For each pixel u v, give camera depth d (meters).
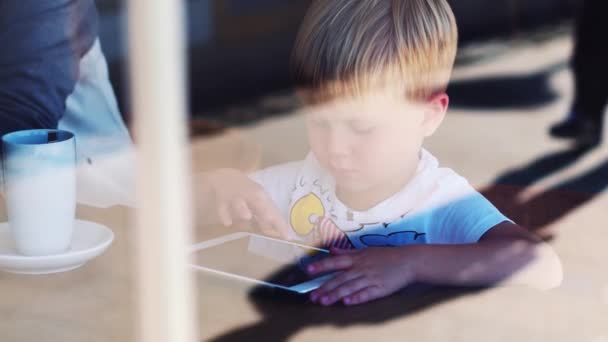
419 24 1.39
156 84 0.72
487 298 1.02
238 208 1.37
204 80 5.37
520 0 7.41
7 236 1.18
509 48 6.21
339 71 1.37
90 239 1.17
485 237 1.31
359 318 0.97
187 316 0.76
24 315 0.98
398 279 1.06
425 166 1.48
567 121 3.99
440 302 1.01
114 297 1.02
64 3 1.52
